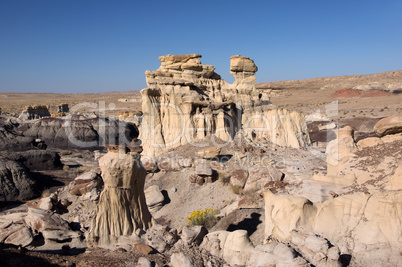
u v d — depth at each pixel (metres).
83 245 16.41
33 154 47.56
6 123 72.44
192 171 27.91
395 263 11.63
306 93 169.62
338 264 11.36
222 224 19.38
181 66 35.91
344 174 15.96
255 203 21.72
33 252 13.21
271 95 169.12
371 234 12.66
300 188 21.44
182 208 24.53
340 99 128.75
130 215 16.28
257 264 11.88
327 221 13.63
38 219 17.05
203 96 35.47
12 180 36.00
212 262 13.19
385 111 85.44
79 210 24.59
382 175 14.67
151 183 28.05
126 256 13.88
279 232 13.86
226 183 25.72
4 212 30.20
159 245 15.38
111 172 15.65
